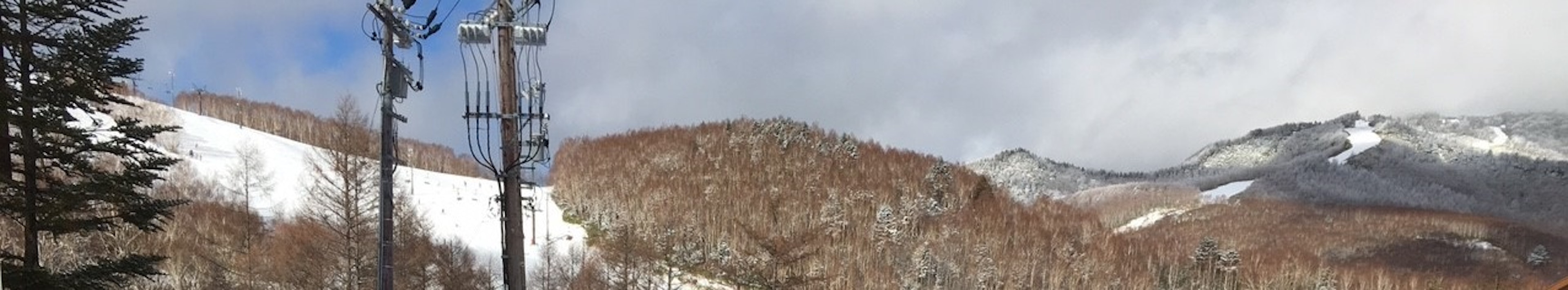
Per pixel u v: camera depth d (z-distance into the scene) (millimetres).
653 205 108625
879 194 133125
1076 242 126688
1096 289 102750
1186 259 129750
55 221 13375
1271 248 168750
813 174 146875
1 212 13234
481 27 11508
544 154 12031
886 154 175500
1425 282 135875
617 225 85750
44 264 24172
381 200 11023
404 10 10953
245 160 82438
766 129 174625
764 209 114438
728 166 149375
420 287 35375
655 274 55656
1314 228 196625
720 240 86062
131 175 13875
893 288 85188
